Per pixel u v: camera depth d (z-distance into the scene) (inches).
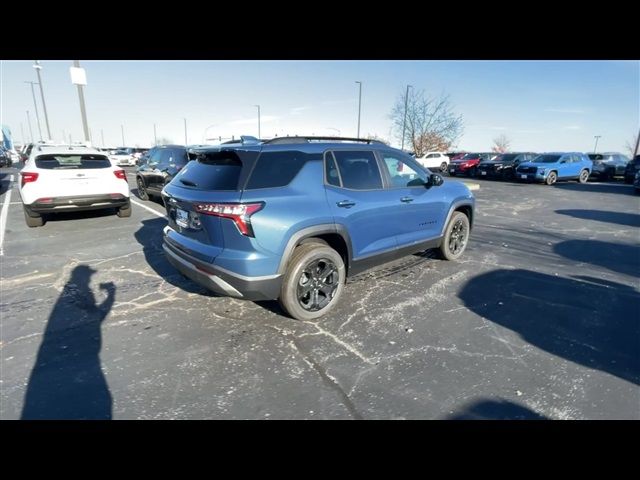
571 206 459.5
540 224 340.5
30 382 103.4
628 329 137.6
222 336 129.9
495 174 910.4
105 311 148.3
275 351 120.6
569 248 253.6
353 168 155.0
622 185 762.8
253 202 121.6
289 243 129.0
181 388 101.8
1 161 1151.6
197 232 131.6
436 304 157.8
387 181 167.8
